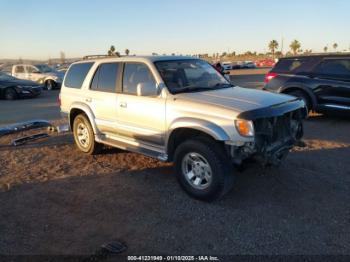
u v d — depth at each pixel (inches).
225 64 2027.6
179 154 172.6
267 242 133.8
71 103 249.9
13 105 553.6
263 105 161.3
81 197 177.3
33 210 164.1
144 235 140.5
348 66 335.9
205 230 143.4
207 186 164.2
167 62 201.8
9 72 920.9
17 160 241.1
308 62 362.9
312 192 177.6
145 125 193.6
